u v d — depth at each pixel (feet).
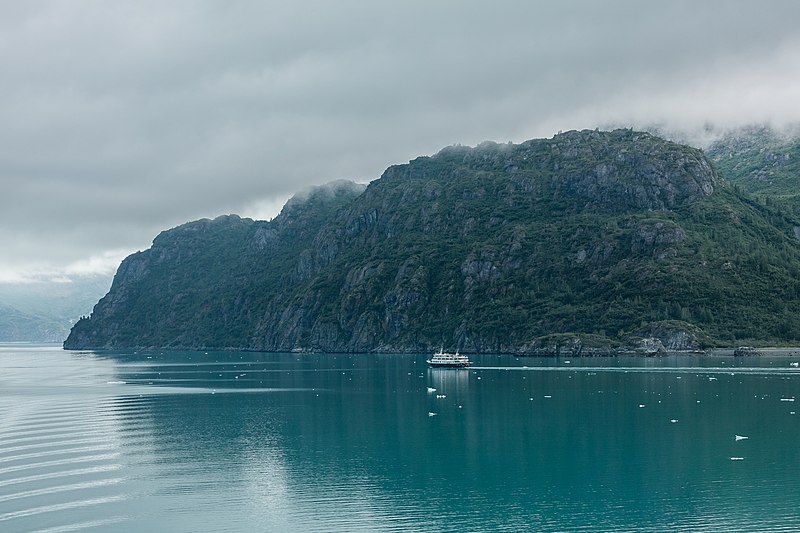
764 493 382.83
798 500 370.73
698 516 351.46
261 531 344.90
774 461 445.37
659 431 545.03
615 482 409.49
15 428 608.60
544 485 408.05
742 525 338.54
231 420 646.33
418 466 456.86
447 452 494.18
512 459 469.16
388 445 521.65
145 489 412.57
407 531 342.23
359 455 490.49
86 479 434.71
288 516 364.99
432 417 640.58
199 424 625.82
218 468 458.91
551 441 520.42
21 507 382.22
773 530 332.19
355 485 416.26
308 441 541.75
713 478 411.75
